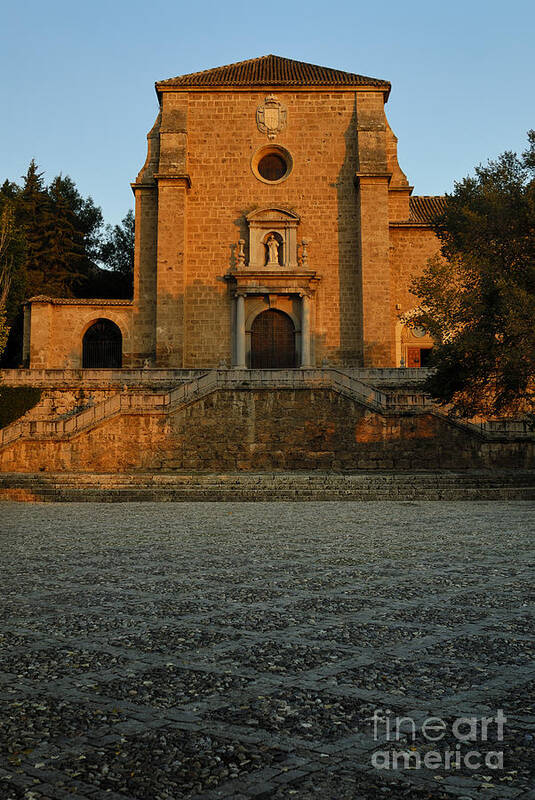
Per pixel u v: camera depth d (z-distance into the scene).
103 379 39.69
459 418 33.97
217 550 13.09
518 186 29.59
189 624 7.45
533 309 26.34
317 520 18.94
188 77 49.66
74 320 46.12
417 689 5.33
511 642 6.65
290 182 47.81
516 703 5.03
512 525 17.39
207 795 3.72
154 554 12.61
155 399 34.69
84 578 10.20
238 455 34.75
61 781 3.88
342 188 47.75
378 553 12.62
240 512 21.69
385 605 8.32
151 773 3.97
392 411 34.31
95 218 74.38
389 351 45.03
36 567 11.20
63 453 33.94
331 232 47.41
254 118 48.31
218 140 48.16
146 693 5.29
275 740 4.40
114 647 6.56
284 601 8.56
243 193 47.75
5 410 38.69
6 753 4.24
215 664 6.01
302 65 52.84
